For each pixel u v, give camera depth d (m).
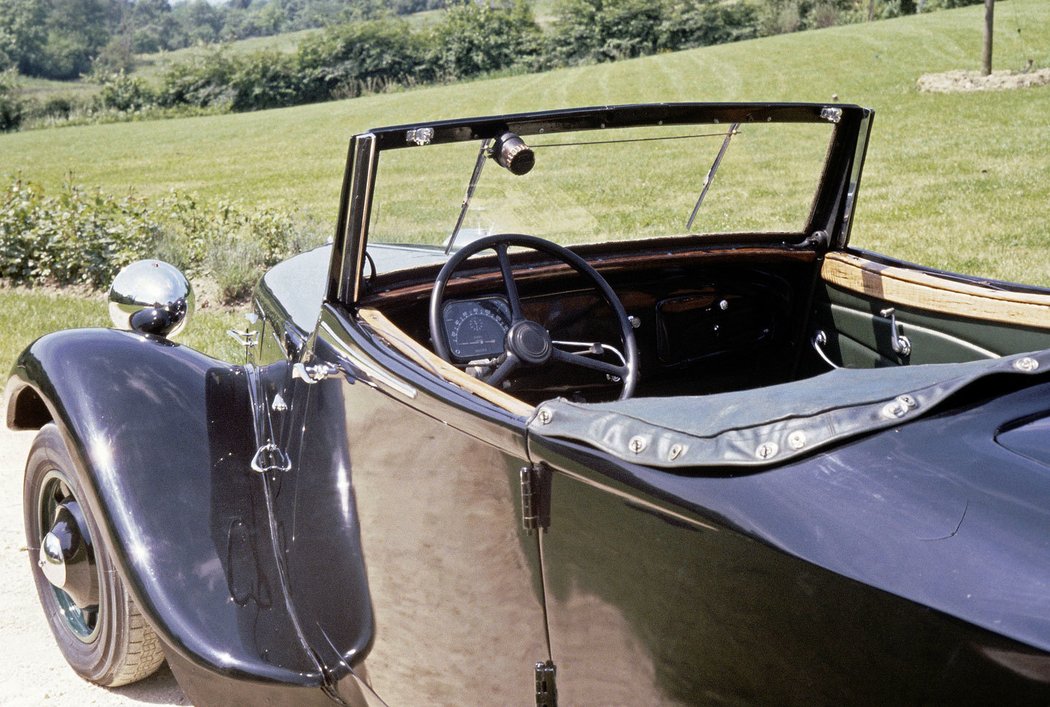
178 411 2.62
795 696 1.37
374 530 2.11
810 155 2.90
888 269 2.81
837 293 3.05
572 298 2.98
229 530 2.47
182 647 2.29
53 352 2.71
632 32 56.41
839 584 1.26
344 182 2.36
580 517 1.59
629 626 1.57
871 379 1.61
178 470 2.52
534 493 1.67
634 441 1.51
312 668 2.31
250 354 3.50
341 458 2.21
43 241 8.62
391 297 2.60
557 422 1.62
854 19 51.78
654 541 1.47
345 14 123.00
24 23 131.62
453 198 2.61
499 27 58.94
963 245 8.39
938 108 17.28
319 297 2.98
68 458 2.66
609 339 3.07
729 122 2.69
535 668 1.80
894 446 1.40
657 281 3.08
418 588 2.00
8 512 4.00
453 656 1.97
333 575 2.27
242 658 2.28
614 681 1.64
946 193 10.77
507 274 2.73
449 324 2.71
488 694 1.93
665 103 2.55
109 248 8.47
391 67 59.22
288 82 58.84
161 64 63.41
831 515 1.32
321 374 2.26
